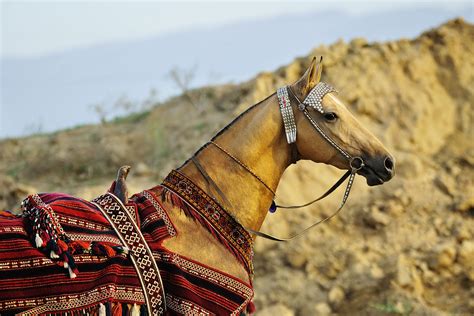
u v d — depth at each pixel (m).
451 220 10.45
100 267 4.41
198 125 13.80
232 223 4.79
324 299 9.38
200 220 4.71
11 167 15.04
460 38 13.14
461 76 12.71
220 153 4.87
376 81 12.28
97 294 4.35
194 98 14.97
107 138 15.16
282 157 4.93
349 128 4.89
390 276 9.41
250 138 4.87
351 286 9.43
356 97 12.05
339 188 11.02
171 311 4.50
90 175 14.05
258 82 12.34
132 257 4.46
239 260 4.75
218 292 4.59
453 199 10.88
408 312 8.84
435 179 11.20
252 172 4.86
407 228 10.39
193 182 4.80
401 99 12.23
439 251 9.69
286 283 9.66
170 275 4.50
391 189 10.98
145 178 12.41
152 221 4.59
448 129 12.28
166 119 14.77
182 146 13.29
